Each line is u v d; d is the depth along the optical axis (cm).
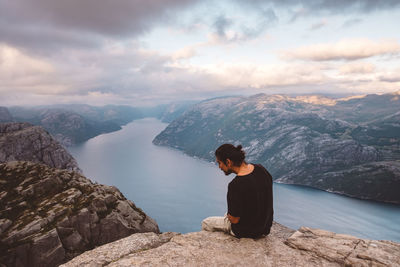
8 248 3647
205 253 477
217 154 511
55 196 4941
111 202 4903
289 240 545
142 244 554
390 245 510
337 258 462
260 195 492
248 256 466
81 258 498
